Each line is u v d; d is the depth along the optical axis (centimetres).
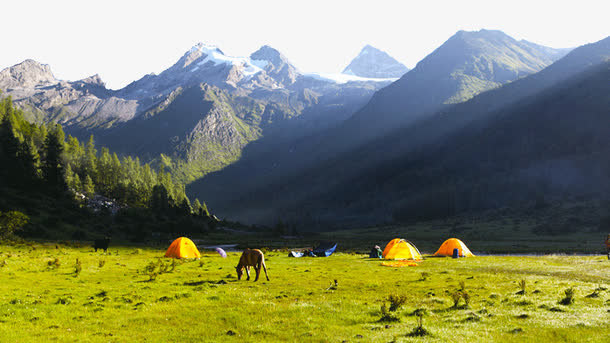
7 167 12188
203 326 1439
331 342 1212
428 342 1184
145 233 10944
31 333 1327
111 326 1440
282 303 1856
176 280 2752
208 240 13012
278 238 16188
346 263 4303
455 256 5134
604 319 1437
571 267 3419
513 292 2153
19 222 6119
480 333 1286
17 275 2716
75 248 6147
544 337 1231
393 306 1711
